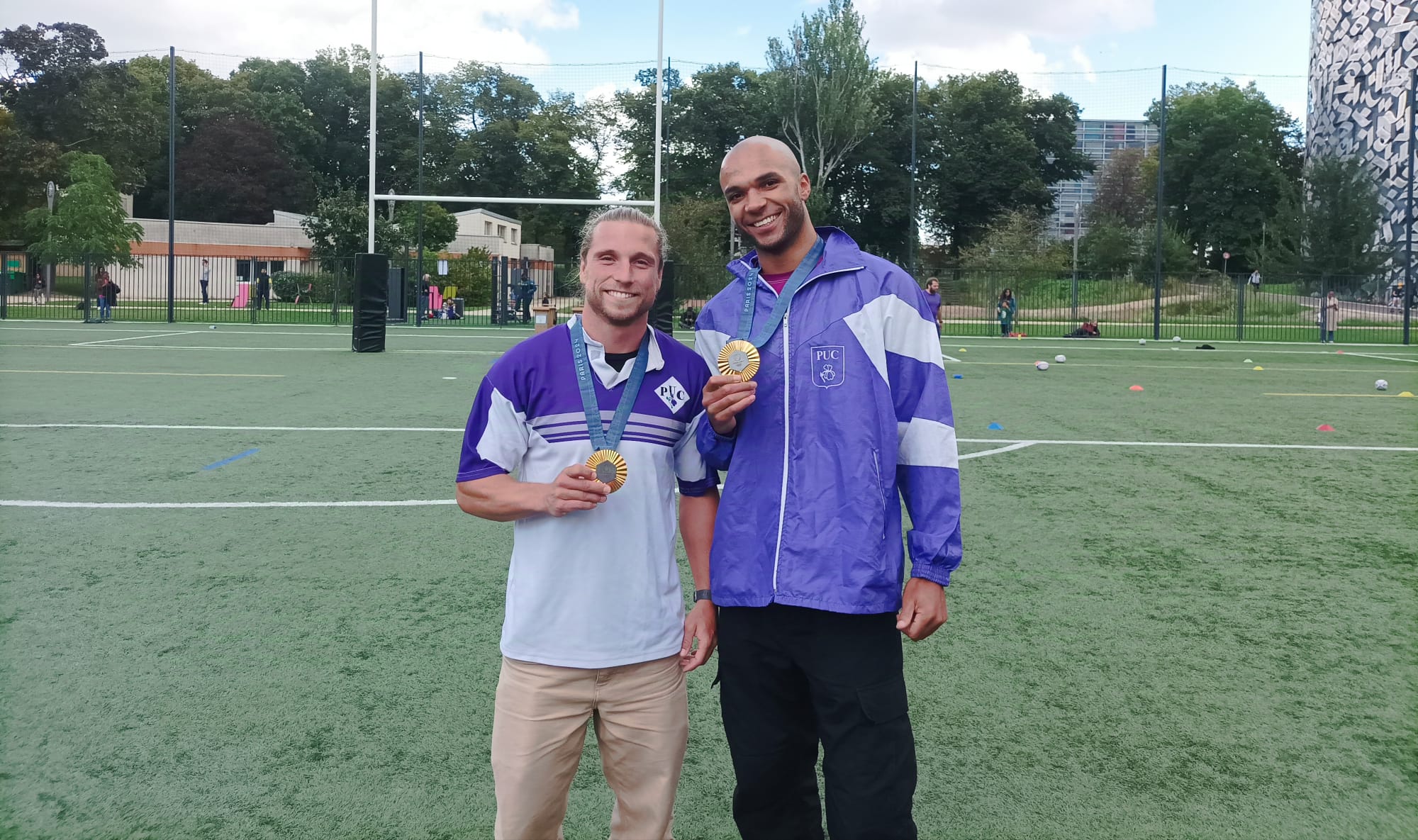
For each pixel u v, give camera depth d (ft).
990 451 27.63
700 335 7.73
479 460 6.89
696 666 7.37
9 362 49.44
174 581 15.08
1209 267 203.41
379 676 11.66
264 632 13.02
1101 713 10.92
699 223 145.48
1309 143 191.11
